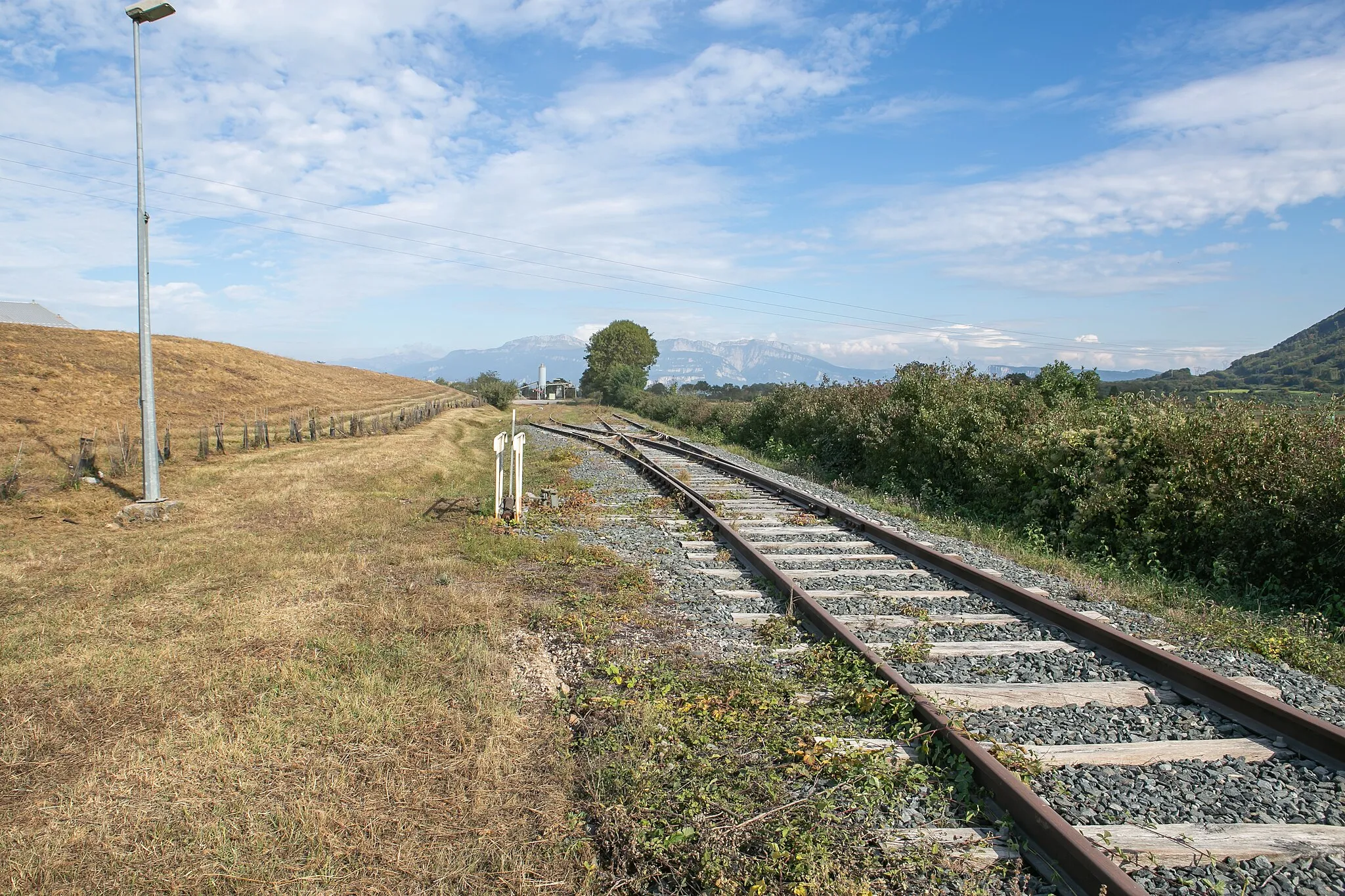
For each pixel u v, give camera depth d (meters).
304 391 46.94
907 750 4.21
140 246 11.95
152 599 6.97
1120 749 4.10
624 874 3.25
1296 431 8.72
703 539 10.08
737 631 6.26
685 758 4.09
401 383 71.19
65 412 25.78
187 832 3.44
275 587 7.39
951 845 3.33
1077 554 9.88
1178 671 4.97
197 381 39.41
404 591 7.33
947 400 15.36
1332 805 3.61
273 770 3.95
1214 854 3.21
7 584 7.59
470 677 5.12
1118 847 3.22
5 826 3.47
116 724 4.47
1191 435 9.49
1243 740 4.24
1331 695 5.03
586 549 9.08
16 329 39.19
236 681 5.02
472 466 21.97
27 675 5.14
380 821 3.54
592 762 4.03
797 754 4.13
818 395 23.47
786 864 3.20
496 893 3.12
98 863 3.22
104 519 11.47
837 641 5.76
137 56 12.02
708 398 44.75
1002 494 12.03
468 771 3.98
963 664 5.43
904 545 9.08
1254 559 8.16
